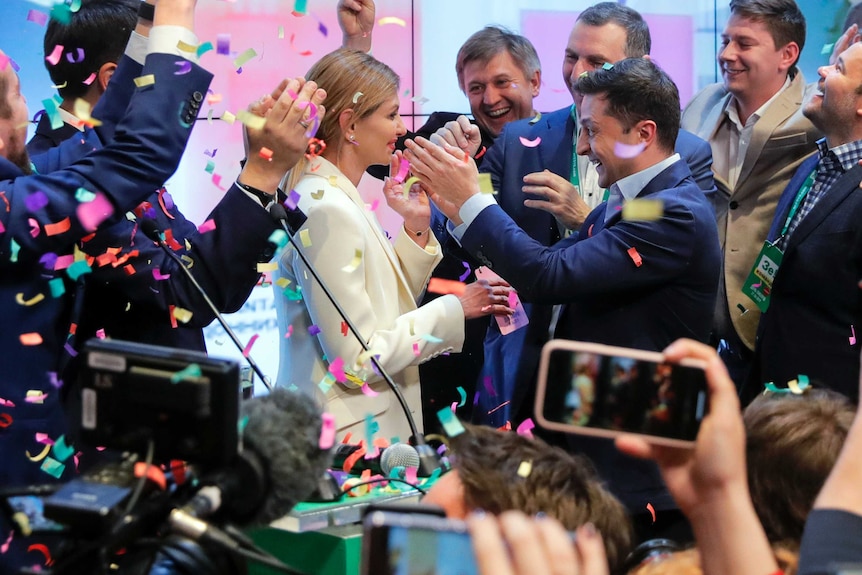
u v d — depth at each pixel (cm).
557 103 410
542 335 265
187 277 185
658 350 238
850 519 79
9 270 161
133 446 85
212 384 83
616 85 239
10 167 166
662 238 232
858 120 262
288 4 360
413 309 244
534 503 114
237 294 193
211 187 353
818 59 424
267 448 88
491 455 120
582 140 259
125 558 84
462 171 248
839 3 420
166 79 172
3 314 160
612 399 84
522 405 263
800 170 283
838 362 252
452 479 119
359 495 174
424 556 71
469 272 286
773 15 317
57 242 162
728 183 329
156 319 198
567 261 236
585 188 298
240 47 354
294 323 235
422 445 184
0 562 145
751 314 308
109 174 165
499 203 299
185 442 84
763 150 317
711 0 421
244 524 89
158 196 208
